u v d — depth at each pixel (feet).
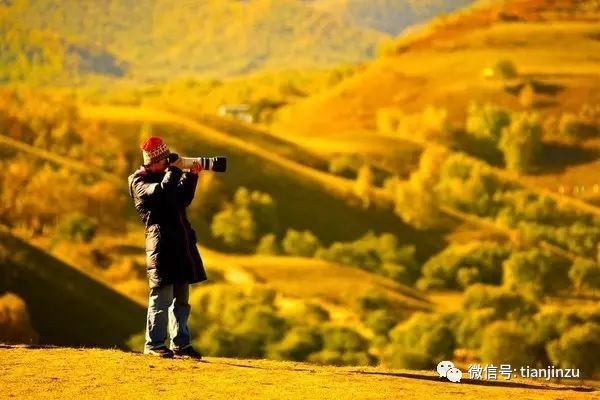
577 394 53.47
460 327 363.35
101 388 47.88
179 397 46.65
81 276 404.16
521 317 420.77
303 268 532.32
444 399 48.67
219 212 652.48
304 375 52.39
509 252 613.52
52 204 563.07
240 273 515.91
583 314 376.27
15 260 386.93
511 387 55.57
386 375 57.31
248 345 358.64
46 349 57.41
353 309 465.06
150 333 56.80
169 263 56.08
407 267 611.47
